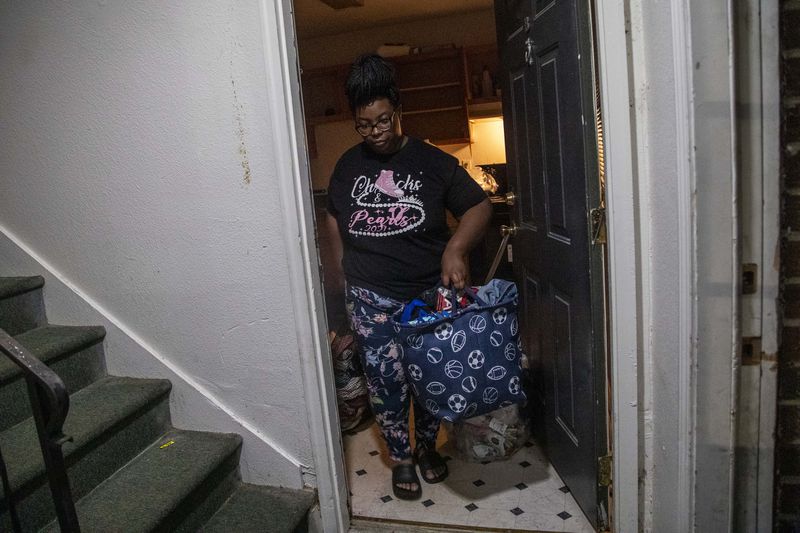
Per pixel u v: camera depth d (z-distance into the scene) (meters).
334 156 5.07
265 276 1.77
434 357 1.74
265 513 1.79
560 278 1.81
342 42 4.86
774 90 1.25
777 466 1.42
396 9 4.22
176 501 1.61
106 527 1.50
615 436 1.63
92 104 1.82
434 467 2.12
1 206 2.00
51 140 1.89
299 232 1.70
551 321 1.96
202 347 1.90
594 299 1.60
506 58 2.12
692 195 1.28
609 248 1.53
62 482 1.10
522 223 2.17
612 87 1.45
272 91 1.61
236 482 1.93
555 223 1.80
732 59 1.23
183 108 1.73
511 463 2.20
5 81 1.88
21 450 1.54
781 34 1.25
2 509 1.41
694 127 1.25
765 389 1.36
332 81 4.95
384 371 1.96
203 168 1.75
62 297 2.01
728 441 1.38
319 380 1.80
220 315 1.85
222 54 1.66
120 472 1.76
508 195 2.22
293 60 1.65
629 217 1.50
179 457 1.81
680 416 1.41
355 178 1.92
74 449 1.58
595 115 1.52
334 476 1.86
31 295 2.01
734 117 1.25
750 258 1.32
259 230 1.74
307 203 1.72
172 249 1.85
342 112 4.95
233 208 1.75
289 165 1.65
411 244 1.92
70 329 1.98
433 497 2.03
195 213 1.80
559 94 1.65
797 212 1.31
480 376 1.76
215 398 1.93
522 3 1.87
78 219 1.93
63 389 1.04
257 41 1.62
